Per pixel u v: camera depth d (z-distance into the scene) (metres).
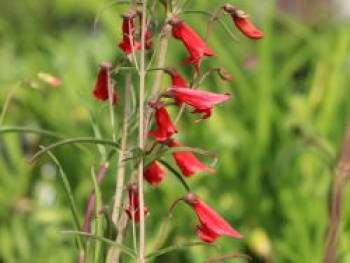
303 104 8.68
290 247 7.65
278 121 8.04
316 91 8.78
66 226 8.09
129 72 3.96
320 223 7.62
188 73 8.16
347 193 7.31
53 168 8.44
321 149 6.77
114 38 7.77
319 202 7.77
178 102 3.79
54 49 9.27
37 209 8.16
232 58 8.12
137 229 6.99
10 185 8.31
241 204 7.91
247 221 7.88
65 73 8.67
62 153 8.18
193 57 3.87
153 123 4.17
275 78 8.79
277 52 9.45
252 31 3.92
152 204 7.55
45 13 11.26
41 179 8.34
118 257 3.95
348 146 6.09
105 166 4.12
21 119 8.99
